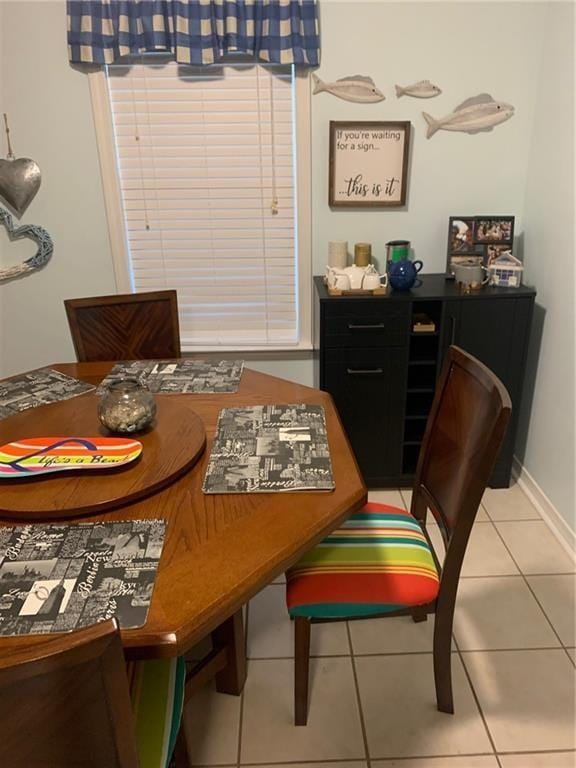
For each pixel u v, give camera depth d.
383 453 2.45
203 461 1.27
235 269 2.60
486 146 2.38
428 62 2.25
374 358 2.27
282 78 2.29
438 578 1.36
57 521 1.06
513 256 2.45
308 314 2.65
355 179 2.39
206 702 1.55
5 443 1.33
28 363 2.71
